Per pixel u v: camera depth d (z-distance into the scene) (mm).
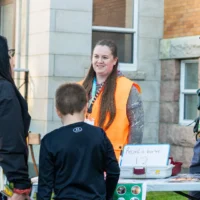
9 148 8953
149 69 23922
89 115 11555
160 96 23938
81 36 22625
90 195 9234
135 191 9953
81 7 22625
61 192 9227
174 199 17516
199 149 12328
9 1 25062
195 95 23031
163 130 23641
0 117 9016
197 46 22406
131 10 23969
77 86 9688
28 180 9195
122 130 11406
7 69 9469
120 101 11445
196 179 10430
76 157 9258
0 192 9445
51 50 22188
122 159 10578
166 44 23625
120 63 23672
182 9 23203
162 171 10391
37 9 22797
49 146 9328
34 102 22766
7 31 25172
